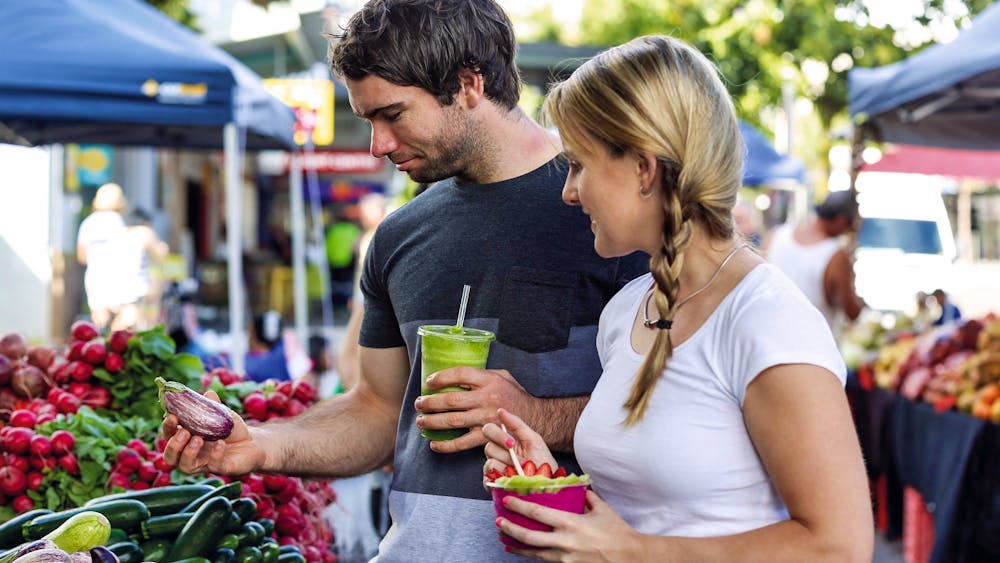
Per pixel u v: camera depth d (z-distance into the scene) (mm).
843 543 1620
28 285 9000
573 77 1895
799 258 6688
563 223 2354
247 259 16312
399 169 2381
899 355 6152
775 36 16875
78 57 5059
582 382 2332
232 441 2289
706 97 1817
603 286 2361
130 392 3439
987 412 4766
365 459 2588
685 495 1798
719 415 1777
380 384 2627
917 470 5594
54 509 2994
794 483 1660
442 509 2295
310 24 11586
